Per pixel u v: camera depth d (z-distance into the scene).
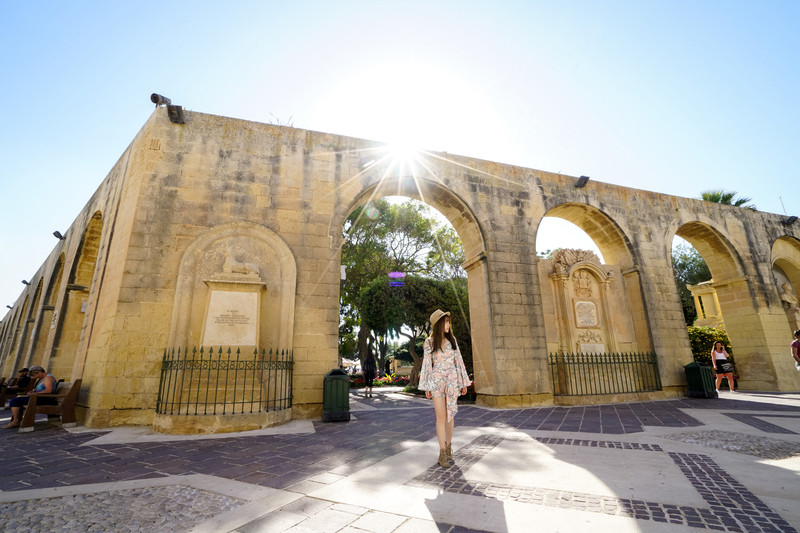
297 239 9.73
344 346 30.72
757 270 15.62
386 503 3.09
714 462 4.13
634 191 14.34
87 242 13.70
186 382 7.96
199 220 9.13
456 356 4.43
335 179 10.57
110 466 4.49
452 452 4.86
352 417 8.70
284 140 10.39
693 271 32.28
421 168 11.62
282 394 8.24
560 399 10.95
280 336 8.94
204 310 8.56
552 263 13.20
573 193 13.32
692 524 2.58
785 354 14.69
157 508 3.07
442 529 2.58
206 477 3.94
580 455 4.62
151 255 8.60
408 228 25.19
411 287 18.62
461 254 25.22
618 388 12.13
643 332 12.80
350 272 24.55
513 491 3.33
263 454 5.00
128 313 8.13
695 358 17.50
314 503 3.12
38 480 3.94
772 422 6.77
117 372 7.78
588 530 2.52
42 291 18.94
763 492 3.16
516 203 12.45
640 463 4.17
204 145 9.66
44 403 8.21
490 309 11.17
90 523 2.77
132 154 10.20
